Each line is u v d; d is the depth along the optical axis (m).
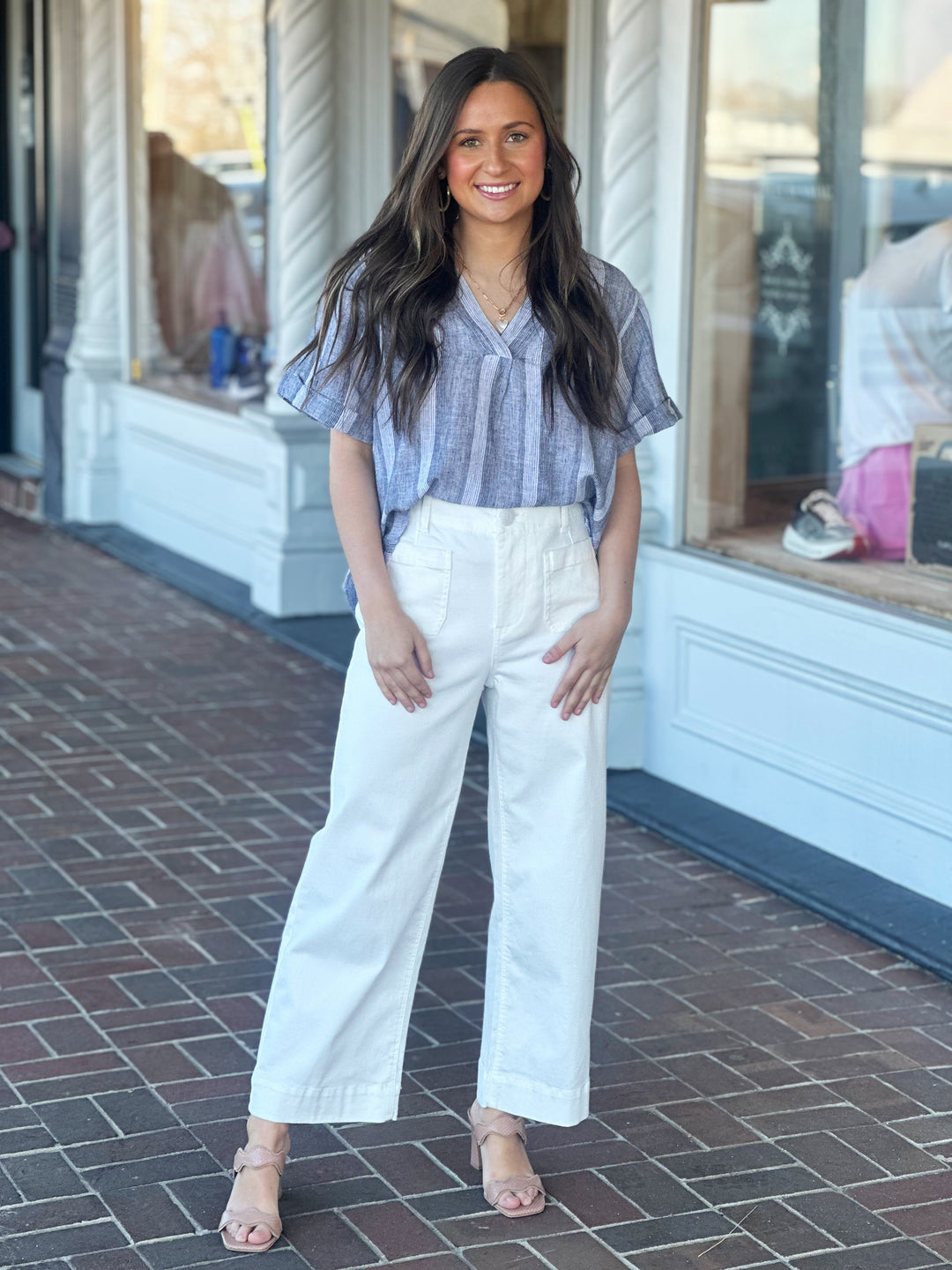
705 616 4.52
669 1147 2.88
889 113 4.35
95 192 8.30
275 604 6.64
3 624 6.63
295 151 6.32
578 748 2.50
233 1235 2.54
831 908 3.87
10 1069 3.08
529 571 2.42
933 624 3.86
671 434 4.62
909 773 3.93
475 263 2.39
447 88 2.30
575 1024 2.60
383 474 2.44
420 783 2.48
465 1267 2.52
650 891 4.05
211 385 7.47
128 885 3.99
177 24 7.46
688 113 4.46
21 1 9.46
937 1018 3.41
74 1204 2.65
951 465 4.01
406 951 2.58
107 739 5.18
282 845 4.30
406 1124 2.95
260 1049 2.61
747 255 4.53
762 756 4.37
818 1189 2.76
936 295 4.20
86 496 8.55
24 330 9.88
